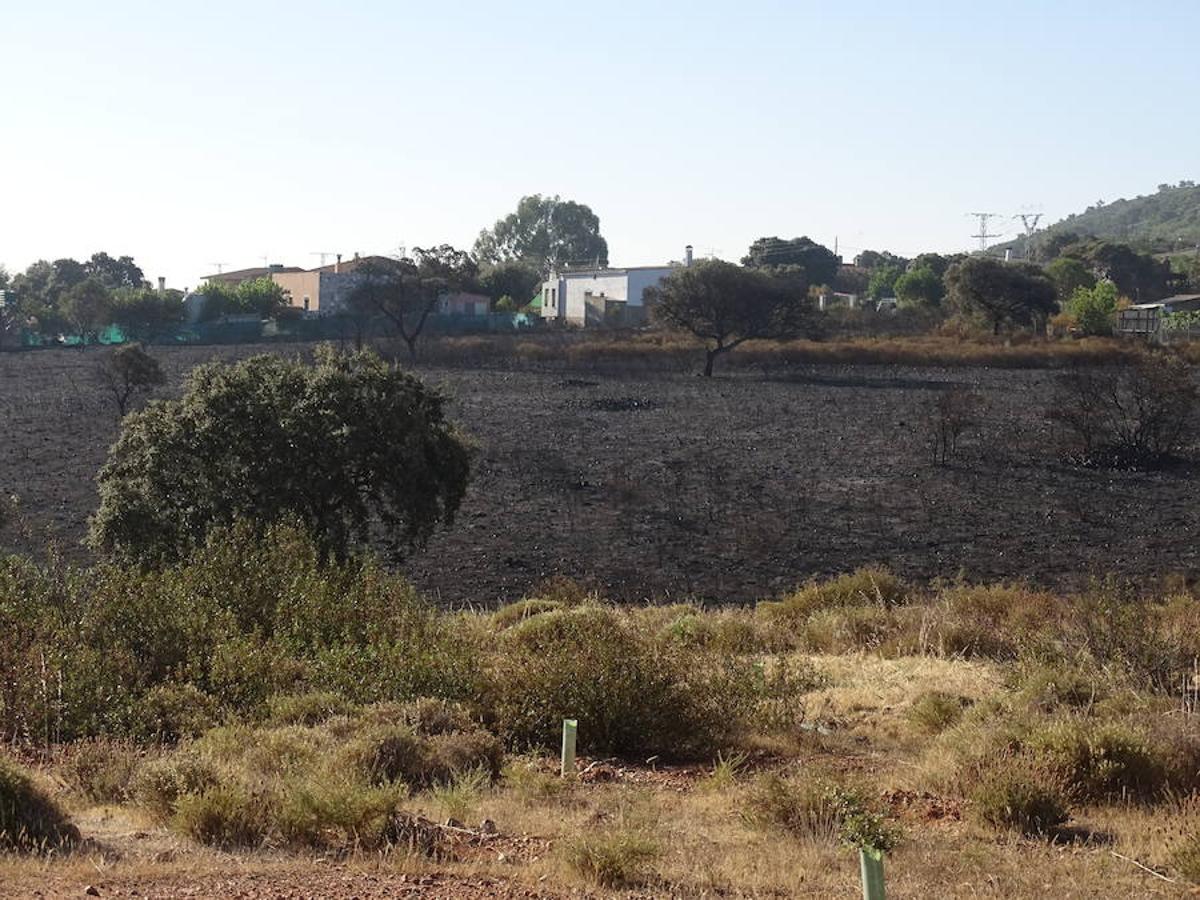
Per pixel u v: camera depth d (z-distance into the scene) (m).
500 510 38.38
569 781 12.25
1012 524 36.34
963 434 52.94
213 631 16.16
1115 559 31.95
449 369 86.19
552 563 31.78
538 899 8.09
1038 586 28.97
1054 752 11.92
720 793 11.92
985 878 9.09
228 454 25.09
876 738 14.70
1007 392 69.25
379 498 26.19
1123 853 9.99
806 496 40.47
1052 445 49.88
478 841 9.68
